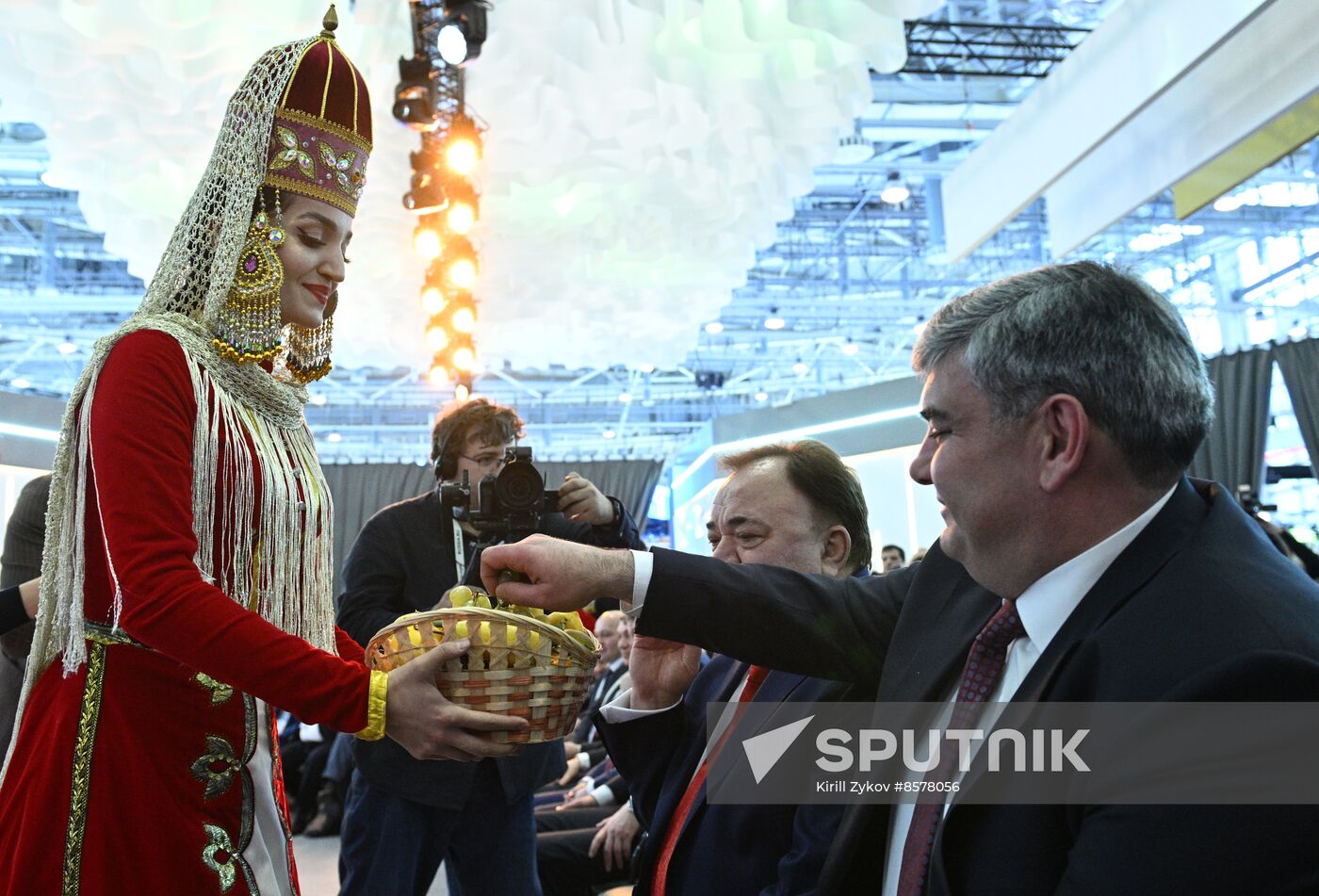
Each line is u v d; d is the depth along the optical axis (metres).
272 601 1.33
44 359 14.31
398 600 2.54
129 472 1.16
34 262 12.38
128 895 1.18
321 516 1.45
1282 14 3.86
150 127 3.40
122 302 11.84
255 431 1.35
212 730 1.26
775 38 2.99
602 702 4.91
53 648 1.28
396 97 3.91
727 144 3.63
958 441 1.03
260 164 1.36
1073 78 4.68
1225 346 12.38
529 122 3.75
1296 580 0.92
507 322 5.61
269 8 2.96
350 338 5.53
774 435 12.87
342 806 5.63
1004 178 5.30
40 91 3.31
